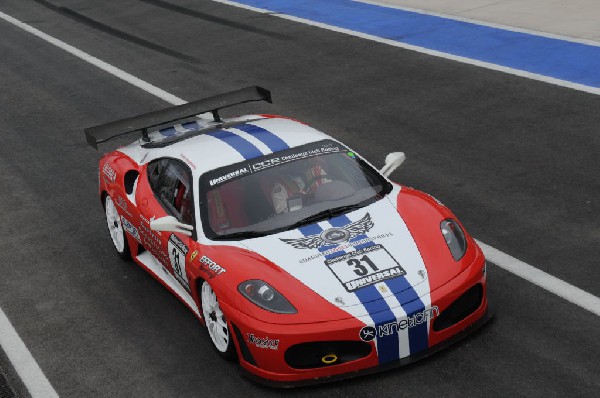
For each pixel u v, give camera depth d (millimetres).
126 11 37625
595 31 26438
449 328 10562
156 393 11000
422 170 17719
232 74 26797
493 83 22828
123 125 14711
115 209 15172
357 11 32531
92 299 13945
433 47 26781
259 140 13281
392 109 21828
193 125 15531
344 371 10242
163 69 28281
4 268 15617
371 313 10078
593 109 20234
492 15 29641
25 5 41469
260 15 33812
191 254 11805
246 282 10703
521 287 12508
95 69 29250
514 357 10703
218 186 12352
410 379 10430
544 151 18047
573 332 11188
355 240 11164
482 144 18812
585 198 15578
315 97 23562
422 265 10688
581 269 12930
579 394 9859
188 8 36688
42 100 26516
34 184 19766
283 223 11719
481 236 14438
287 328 10102
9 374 11969
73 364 12016
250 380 10836
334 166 12688
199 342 12094
